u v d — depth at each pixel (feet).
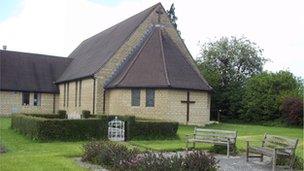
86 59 151.84
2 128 92.17
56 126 73.15
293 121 147.43
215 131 63.67
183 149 65.82
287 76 165.07
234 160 57.31
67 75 153.17
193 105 115.03
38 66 163.02
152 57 119.65
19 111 150.61
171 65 117.19
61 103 154.81
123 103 116.47
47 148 63.31
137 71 117.60
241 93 180.55
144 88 113.50
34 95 153.99
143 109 113.70
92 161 50.34
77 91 139.64
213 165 44.93
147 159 42.70
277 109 159.22
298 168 52.47
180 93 113.09
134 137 77.71
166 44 124.16
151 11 133.08
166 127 80.23
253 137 88.99
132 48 129.18
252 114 167.73
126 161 44.68
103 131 76.54
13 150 61.00
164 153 61.62
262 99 163.22
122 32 139.74
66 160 49.34
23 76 155.53
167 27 134.10
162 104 111.34
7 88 147.64
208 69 194.80
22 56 163.73
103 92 124.36
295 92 159.94
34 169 41.65
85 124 75.15
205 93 117.39
